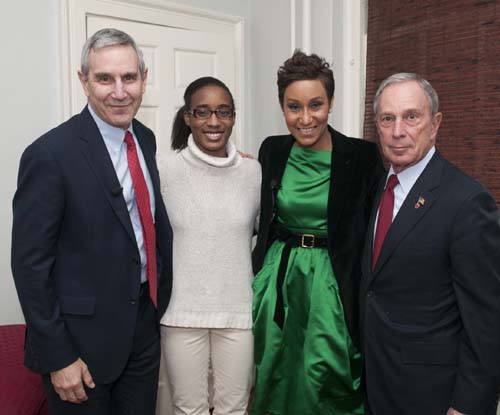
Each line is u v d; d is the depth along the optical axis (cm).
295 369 175
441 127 226
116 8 271
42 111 250
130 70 142
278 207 176
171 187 171
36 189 135
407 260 135
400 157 136
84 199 141
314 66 160
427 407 135
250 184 178
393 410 142
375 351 145
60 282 144
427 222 133
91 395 150
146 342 163
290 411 178
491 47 204
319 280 169
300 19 292
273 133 320
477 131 212
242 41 327
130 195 151
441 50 223
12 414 168
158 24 290
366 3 264
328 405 171
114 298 148
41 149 136
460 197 129
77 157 141
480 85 209
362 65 268
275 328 172
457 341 134
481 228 125
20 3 240
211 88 168
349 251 167
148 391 166
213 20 313
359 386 167
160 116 295
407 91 133
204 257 170
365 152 175
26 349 149
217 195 171
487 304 125
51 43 251
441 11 222
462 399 129
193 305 169
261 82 326
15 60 241
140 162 159
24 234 135
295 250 174
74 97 259
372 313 145
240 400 179
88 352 146
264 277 176
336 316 166
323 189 170
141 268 155
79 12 257
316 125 163
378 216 149
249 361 178
